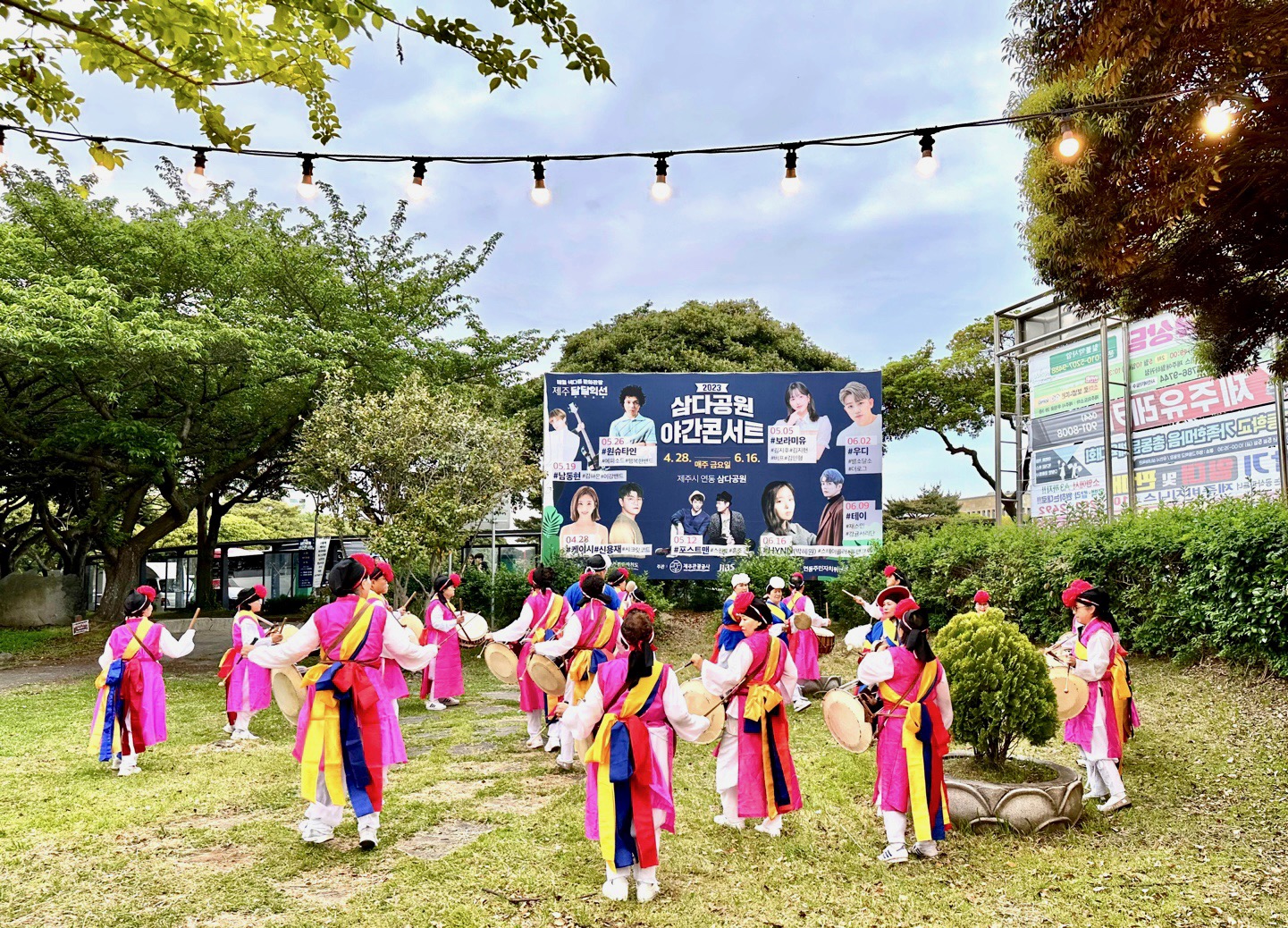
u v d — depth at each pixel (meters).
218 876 4.36
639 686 4.25
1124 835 5.14
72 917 3.85
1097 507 12.46
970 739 5.50
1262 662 8.52
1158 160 5.82
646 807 4.17
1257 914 3.98
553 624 7.76
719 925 3.87
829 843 5.06
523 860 4.61
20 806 5.79
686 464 16.77
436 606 10.38
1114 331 14.71
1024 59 6.68
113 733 6.74
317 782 4.77
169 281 16.33
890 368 27.39
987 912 4.05
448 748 7.75
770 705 5.17
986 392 25.61
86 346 13.43
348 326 17.44
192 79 3.62
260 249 16.89
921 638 4.83
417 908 3.95
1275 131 5.42
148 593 7.11
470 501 13.77
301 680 5.05
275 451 20.03
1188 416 13.38
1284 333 7.45
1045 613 11.46
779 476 16.72
